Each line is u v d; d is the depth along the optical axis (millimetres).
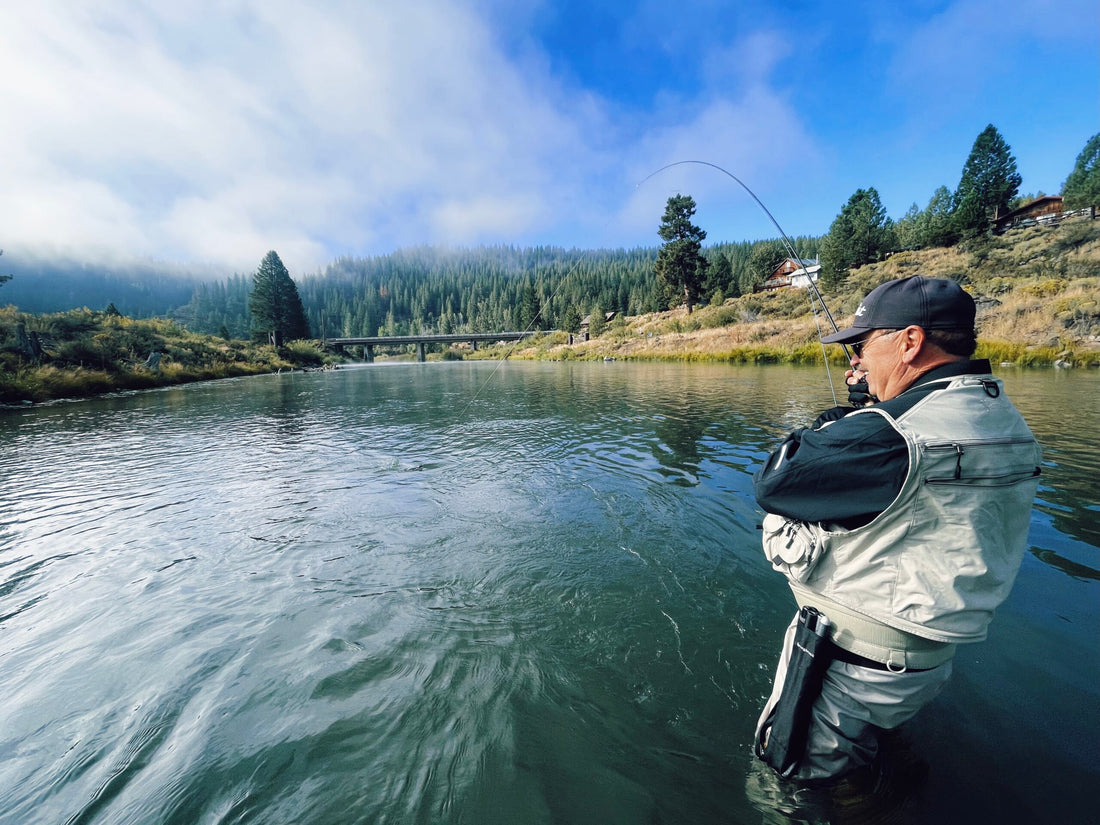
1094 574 2754
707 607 2559
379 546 3441
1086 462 5012
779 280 51844
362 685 1949
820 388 12836
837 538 1303
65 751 1594
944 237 43094
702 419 8406
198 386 21359
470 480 5125
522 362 46250
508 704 1842
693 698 1878
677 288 49719
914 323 1295
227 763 1550
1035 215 41531
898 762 1485
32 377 15133
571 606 2584
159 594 2750
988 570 1155
